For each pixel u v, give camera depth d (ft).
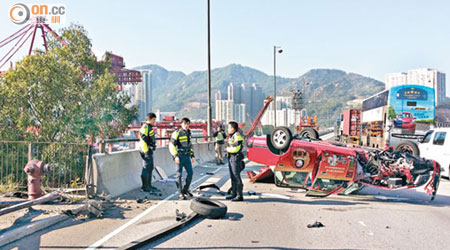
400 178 28.17
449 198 29.71
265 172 34.27
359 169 28.94
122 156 30.04
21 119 92.07
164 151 41.14
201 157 60.13
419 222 21.17
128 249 15.56
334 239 17.62
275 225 20.16
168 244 16.69
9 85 95.66
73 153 30.22
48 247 16.03
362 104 102.01
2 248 15.85
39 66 97.50
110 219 20.95
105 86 105.09
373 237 18.04
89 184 25.14
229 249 16.02
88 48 114.62
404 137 67.51
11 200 24.22
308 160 30.17
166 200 26.63
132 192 29.30
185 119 28.30
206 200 23.15
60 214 20.61
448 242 17.33
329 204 26.16
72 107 98.68
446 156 42.83
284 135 31.32
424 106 67.41
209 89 75.51
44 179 30.96
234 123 27.32
